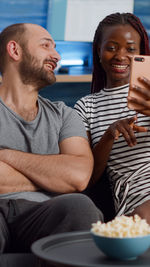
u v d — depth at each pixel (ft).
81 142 5.60
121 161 5.94
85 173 5.24
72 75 8.98
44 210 4.64
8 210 4.89
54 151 5.52
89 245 3.59
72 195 4.63
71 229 4.28
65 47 10.00
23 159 5.18
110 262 3.21
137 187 5.67
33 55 5.62
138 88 5.36
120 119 6.07
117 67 6.16
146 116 5.89
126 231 3.23
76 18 9.70
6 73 5.70
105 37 6.24
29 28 5.75
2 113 5.42
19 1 10.19
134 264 3.18
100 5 9.73
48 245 3.52
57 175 5.17
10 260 4.22
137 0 10.38
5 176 5.13
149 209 5.31
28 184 5.24
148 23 10.46
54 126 5.62
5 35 5.75
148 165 5.79
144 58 5.42
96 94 6.45
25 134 5.40
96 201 5.99
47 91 9.16
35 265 4.15
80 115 6.34
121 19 6.22
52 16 9.71
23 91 5.62
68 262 3.01
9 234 4.82
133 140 5.60
